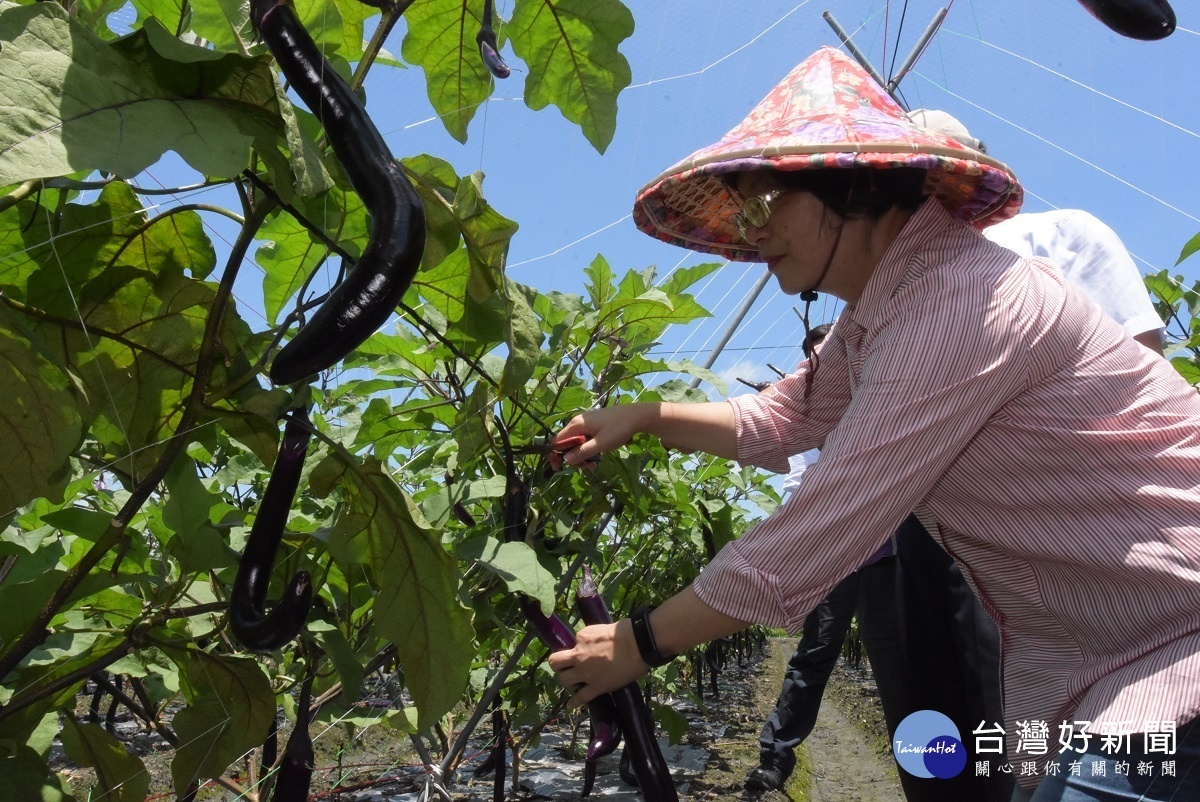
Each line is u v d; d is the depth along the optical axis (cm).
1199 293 323
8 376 102
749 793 330
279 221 143
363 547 129
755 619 132
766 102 154
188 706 138
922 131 139
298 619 101
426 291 149
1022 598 148
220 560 124
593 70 148
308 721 151
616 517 283
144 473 133
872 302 142
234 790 202
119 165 77
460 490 175
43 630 106
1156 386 138
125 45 86
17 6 80
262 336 129
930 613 219
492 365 192
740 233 170
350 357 203
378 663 191
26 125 74
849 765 413
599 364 235
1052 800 136
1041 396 135
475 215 127
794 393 189
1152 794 126
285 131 93
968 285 134
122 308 123
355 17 133
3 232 116
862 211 142
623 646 138
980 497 143
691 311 226
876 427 131
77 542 142
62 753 345
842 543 131
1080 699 141
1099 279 215
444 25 143
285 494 113
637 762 147
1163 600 132
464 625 127
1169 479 134
